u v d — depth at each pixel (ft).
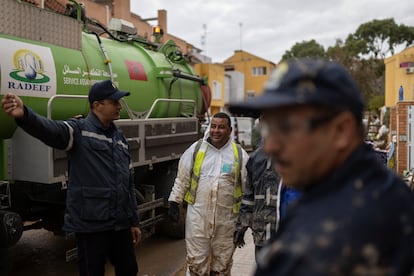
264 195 10.57
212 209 12.96
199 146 13.39
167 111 21.98
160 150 18.99
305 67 3.70
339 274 3.23
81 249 11.17
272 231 10.32
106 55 17.61
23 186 13.96
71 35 15.69
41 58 13.98
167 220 21.36
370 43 147.43
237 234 11.62
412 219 3.76
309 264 3.26
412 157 31.71
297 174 3.93
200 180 13.12
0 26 12.69
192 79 24.11
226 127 13.14
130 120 16.80
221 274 13.28
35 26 14.01
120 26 21.52
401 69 60.70
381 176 3.92
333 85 3.62
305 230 3.47
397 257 3.52
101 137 11.23
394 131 41.37
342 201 3.61
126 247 11.88
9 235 12.51
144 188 20.29
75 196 10.94
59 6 23.30
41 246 20.89
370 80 117.70
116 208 11.23
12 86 12.82
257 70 155.53
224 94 126.00
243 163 13.14
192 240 13.16
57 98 14.64
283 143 3.89
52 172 12.63
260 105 3.71
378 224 3.49
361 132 4.03
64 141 10.58
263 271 3.64
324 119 3.72
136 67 19.80
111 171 11.23
